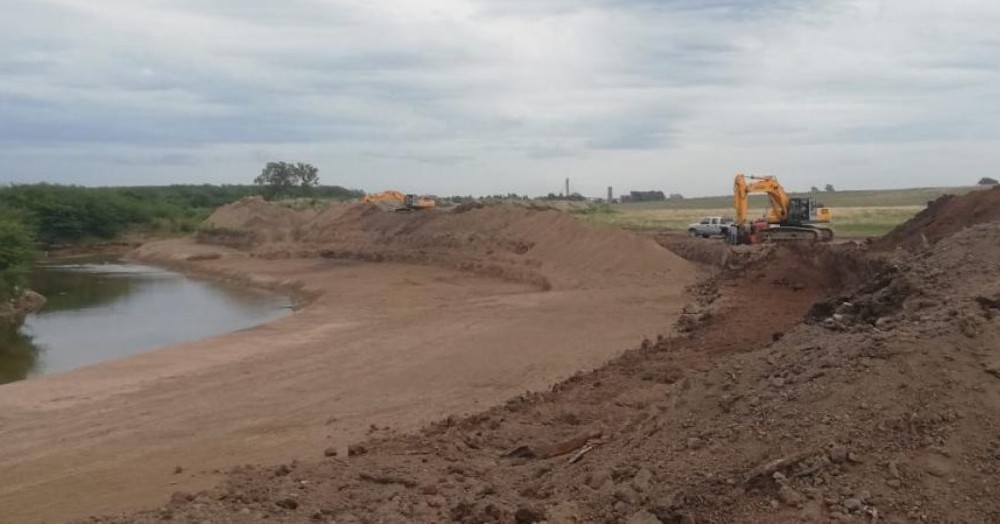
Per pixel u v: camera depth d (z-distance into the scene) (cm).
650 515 617
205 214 9144
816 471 617
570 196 12800
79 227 7306
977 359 687
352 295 3316
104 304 3541
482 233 4300
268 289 3984
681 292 2822
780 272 2562
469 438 1065
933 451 609
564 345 1969
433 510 728
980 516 561
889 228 5422
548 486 760
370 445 1112
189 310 3322
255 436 1310
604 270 3353
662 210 10856
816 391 708
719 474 652
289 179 13075
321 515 735
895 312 1032
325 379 1725
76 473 1160
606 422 1053
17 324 2998
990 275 1003
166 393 1661
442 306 2806
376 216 5509
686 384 862
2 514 992
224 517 735
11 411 1545
